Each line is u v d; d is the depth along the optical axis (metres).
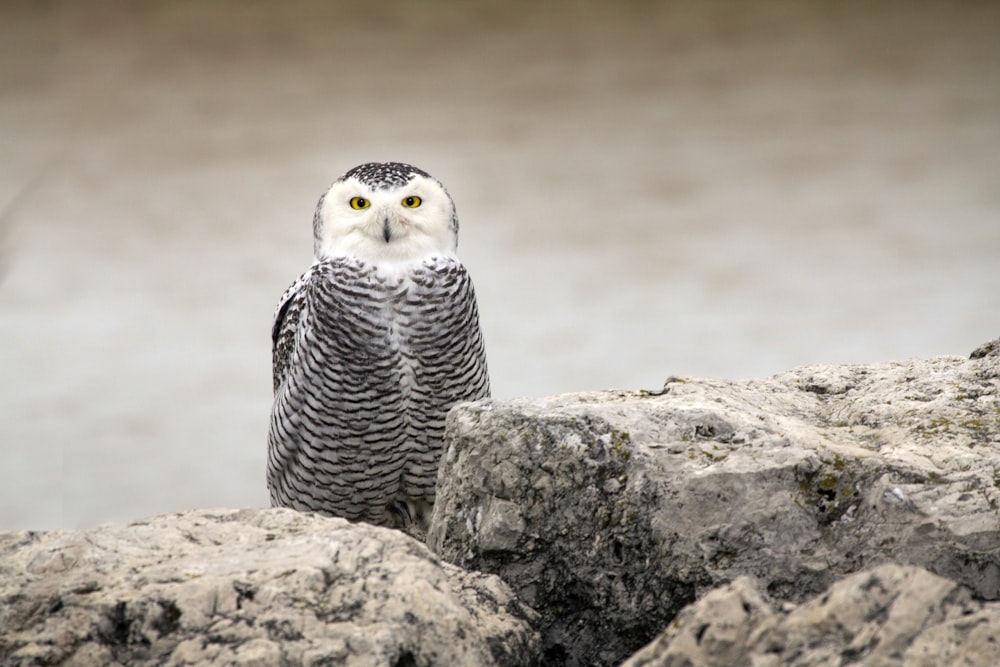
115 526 3.79
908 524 3.70
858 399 4.46
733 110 26.55
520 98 27.77
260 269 20.11
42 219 21.11
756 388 4.72
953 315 18.06
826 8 31.47
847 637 3.08
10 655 3.29
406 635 3.31
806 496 3.83
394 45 30.23
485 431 4.10
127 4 31.22
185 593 3.35
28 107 25.86
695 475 3.85
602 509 3.93
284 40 30.95
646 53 29.78
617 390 4.47
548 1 32.62
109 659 3.27
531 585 3.99
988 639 3.00
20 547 3.64
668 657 3.16
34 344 17.59
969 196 21.83
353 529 3.67
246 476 14.91
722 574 3.75
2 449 15.06
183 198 22.64
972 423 4.15
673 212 22.02
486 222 21.81
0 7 30.36
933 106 25.94
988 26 29.84
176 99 27.41
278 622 3.30
